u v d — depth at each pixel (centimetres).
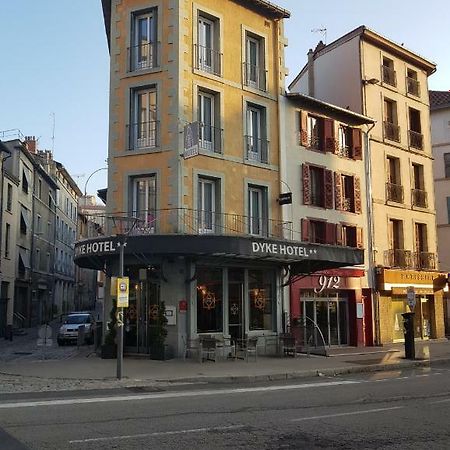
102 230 2419
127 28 2156
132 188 2075
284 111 2420
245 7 2336
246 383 1423
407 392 1207
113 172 2081
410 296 2112
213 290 2052
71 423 840
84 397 1133
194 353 1903
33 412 942
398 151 2983
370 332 2642
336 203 2578
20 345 2697
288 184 2372
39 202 4462
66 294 5872
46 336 2238
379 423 844
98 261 2023
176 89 2045
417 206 3036
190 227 1997
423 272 2944
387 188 2869
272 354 2130
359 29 2867
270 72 2395
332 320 2525
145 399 1102
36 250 4341
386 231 2822
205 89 2144
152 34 2152
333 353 2203
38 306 4484
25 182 3953
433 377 1534
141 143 2094
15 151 3766
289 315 2289
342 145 2689
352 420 869
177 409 972
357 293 2603
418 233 3069
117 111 2116
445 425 830
